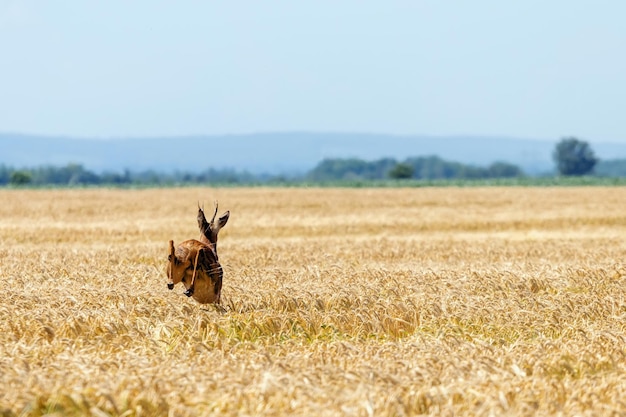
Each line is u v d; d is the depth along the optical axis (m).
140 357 45.19
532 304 64.94
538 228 168.88
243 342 51.91
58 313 57.59
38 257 100.81
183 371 41.75
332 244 125.69
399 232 158.38
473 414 36.88
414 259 106.75
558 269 87.19
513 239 139.75
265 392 38.34
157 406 37.41
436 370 44.16
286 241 133.25
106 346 50.09
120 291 66.81
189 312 59.75
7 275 80.69
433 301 65.31
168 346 50.97
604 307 64.75
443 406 37.75
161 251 110.06
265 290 68.44
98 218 188.62
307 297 65.69
